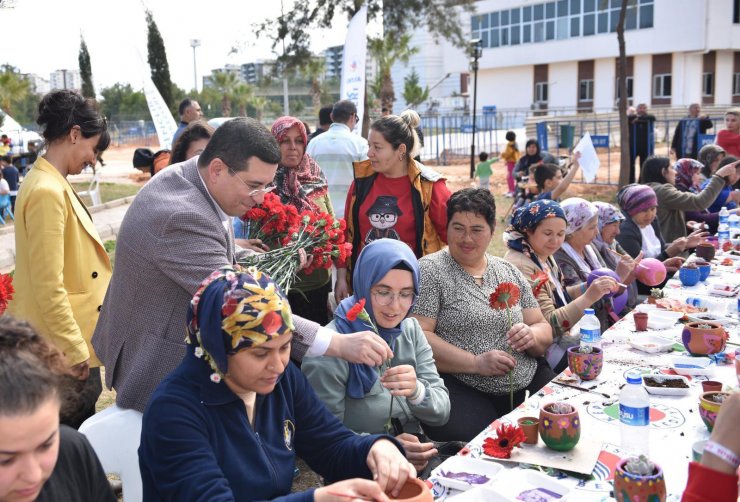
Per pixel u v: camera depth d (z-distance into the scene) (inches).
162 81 1425.9
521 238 159.6
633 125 616.7
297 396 85.4
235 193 101.6
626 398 92.4
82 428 105.0
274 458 78.5
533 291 149.0
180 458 70.9
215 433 74.0
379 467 78.2
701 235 229.5
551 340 142.2
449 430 126.0
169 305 102.8
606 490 81.8
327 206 181.0
